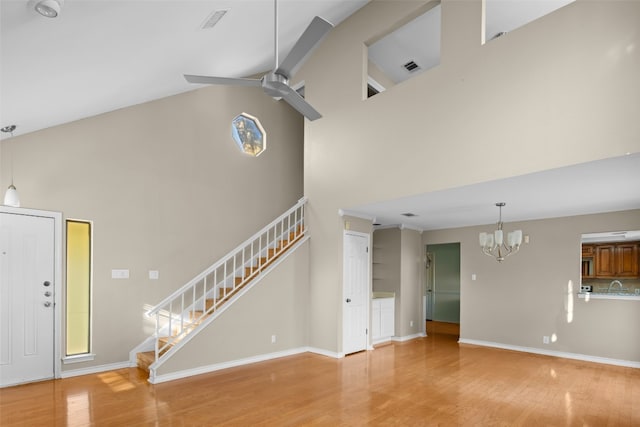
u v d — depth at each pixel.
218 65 5.23
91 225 4.88
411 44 6.27
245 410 3.57
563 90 3.53
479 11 4.26
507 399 3.91
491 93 4.07
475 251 7.15
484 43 4.19
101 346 4.82
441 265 10.48
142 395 3.94
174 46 3.89
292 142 7.56
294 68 2.60
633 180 3.91
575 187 4.24
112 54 3.44
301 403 3.76
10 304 4.25
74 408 3.59
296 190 7.54
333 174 5.93
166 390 4.10
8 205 4.17
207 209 6.05
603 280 6.39
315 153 6.27
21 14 2.38
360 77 5.64
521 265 6.51
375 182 5.27
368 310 6.36
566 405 3.75
